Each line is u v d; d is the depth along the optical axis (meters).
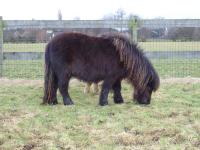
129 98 7.18
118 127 5.43
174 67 11.16
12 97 7.14
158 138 5.07
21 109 6.33
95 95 7.41
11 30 9.55
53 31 9.52
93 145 4.89
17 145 4.90
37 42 9.60
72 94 7.46
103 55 6.51
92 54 6.49
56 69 6.52
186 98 7.01
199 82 8.23
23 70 10.53
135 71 6.52
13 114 6.07
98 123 5.64
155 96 7.18
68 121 5.70
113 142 4.97
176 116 5.96
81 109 6.30
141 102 6.63
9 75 9.62
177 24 9.07
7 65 11.33
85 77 6.55
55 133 5.25
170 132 5.22
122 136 5.08
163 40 9.78
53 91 6.62
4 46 10.01
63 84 6.54
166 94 7.31
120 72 6.58
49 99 6.63
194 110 6.21
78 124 5.60
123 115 5.96
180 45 9.95
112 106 6.53
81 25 8.95
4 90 7.70
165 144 4.89
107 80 6.57
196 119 5.78
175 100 6.86
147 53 9.09
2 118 5.86
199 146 4.86
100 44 6.54
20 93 7.50
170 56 9.10
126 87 7.92
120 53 6.49
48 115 5.99
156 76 6.62
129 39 6.64
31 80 8.54
